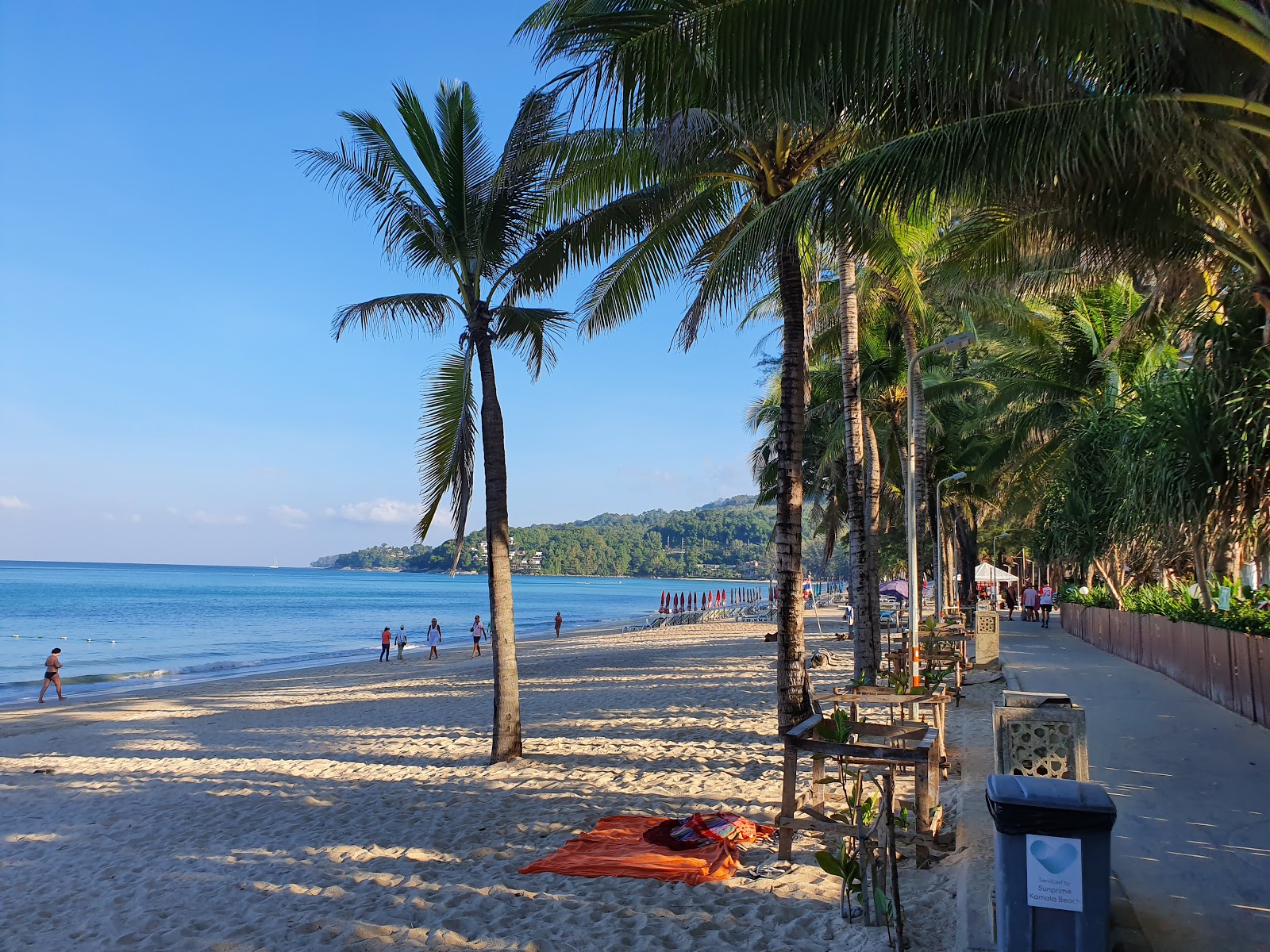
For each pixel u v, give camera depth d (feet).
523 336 43.24
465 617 286.05
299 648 168.35
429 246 41.04
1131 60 22.43
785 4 18.92
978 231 36.37
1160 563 67.51
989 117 23.56
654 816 27.71
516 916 20.45
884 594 126.00
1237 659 39.70
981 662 60.44
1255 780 26.53
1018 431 86.43
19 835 34.24
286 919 21.85
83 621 236.63
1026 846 12.53
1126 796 24.80
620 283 37.93
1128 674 56.08
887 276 40.75
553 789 33.42
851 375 50.70
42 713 76.38
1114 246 30.25
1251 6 18.78
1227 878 18.17
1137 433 43.09
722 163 35.47
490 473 41.27
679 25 19.53
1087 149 23.53
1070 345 75.10
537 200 40.14
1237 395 33.86
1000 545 185.88
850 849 19.77
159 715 72.18
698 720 47.34
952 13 18.78
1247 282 32.83
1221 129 23.68
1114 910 16.28
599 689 66.59
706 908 19.76
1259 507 35.42
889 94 23.30
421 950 18.94
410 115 39.42
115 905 24.47
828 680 63.00
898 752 20.74
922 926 17.20
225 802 36.86
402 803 33.60
